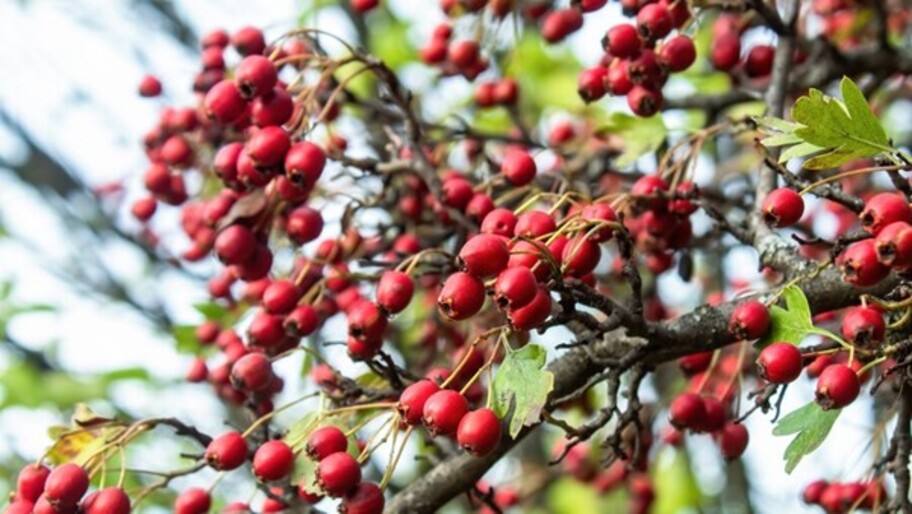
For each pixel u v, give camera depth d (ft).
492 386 2.32
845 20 3.19
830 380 2.29
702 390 2.72
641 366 2.47
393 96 2.72
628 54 2.60
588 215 2.37
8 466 3.76
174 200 2.95
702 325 2.43
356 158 2.76
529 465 3.29
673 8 2.64
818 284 2.46
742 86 2.95
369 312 2.45
